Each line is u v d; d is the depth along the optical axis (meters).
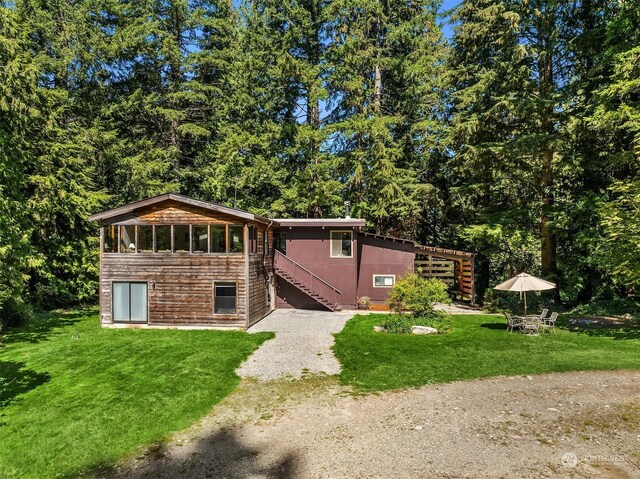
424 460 5.57
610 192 17.64
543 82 18.72
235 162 24.66
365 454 5.79
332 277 20.27
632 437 6.15
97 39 22.84
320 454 5.84
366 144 26.31
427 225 27.17
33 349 12.47
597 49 17.58
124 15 24.77
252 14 26.98
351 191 26.38
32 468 5.78
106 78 25.31
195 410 7.66
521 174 19.69
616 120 14.65
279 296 20.53
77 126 22.16
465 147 19.80
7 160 15.96
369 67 25.95
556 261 20.31
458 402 7.69
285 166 26.78
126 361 11.03
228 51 26.77
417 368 9.89
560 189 19.98
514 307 18.72
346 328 15.12
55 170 19.66
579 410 7.21
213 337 13.80
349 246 20.22
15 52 16.61
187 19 26.53
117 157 23.38
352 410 7.46
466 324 15.47
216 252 15.82
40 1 21.66
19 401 8.34
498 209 21.48
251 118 26.47
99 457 6.02
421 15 24.92
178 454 6.02
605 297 19.16
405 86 25.75
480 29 20.41
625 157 15.09
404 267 20.62
